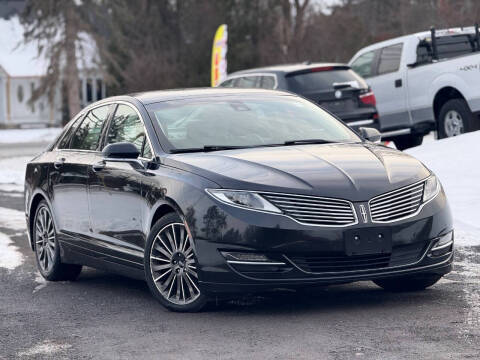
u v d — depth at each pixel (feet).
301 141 24.72
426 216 21.49
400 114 59.67
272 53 159.94
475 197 39.09
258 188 20.90
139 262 23.79
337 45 153.28
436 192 22.25
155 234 22.56
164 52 164.04
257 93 27.48
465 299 22.16
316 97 53.62
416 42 58.95
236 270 20.77
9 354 18.86
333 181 21.15
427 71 57.11
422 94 57.57
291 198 20.75
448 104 55.77
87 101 191.83
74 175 26.99
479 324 19.43
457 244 30.53
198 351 18.28
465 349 17.35
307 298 23.17
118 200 24.53
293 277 20.54
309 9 162.09
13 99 191.72
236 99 26.63
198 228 21.20
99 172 25.50
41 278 28.86
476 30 60.13
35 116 194.18
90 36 156.66
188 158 22.91
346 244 20.53
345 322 20.16
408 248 21.26
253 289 20.74
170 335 19.84
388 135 60.64
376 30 171.83
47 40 158.10
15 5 205.67
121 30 170.50
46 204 28.89
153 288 22.77
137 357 18.11
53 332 20.79
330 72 54.90
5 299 25.26
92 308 23.44
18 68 190.49
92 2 157.28
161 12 170.91
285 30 164.25
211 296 21.30
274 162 22.07
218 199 21.07
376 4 176.55
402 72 59.11
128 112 26.20
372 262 20.98
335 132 25.94
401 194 21.42
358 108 54.60
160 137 24.18
